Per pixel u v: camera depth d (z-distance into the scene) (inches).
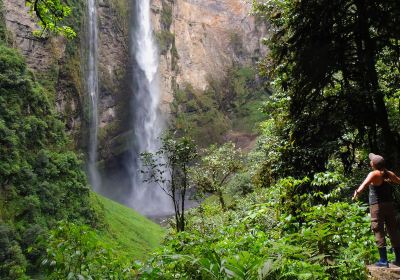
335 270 165.6
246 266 127.6
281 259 134.9
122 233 1581.0
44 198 1305.4
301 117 407.2
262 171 457.7
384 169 207.3
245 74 3289.9
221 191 1066.7
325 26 386.9
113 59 2481.5
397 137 368.5
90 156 2273.6
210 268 125.2
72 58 2066.9
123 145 2501.2
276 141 458.9
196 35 3184.1
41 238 174.9
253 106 3174.2
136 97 2615.7
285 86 424.8
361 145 413.4
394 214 202.2
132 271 175.3
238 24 3390.7
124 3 2578.7
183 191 723.4
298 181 246.5
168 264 167.3
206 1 3334.2
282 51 414.0
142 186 2554.1
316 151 375.2
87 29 2242.9
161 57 2847.0
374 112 373.1
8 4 1798.7
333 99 395.2
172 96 2876.5
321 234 166.9
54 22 433.4
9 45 1744.6
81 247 170.6
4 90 1395.2
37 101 1547.7
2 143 1258.6
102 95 2416.3
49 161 1449.3
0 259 970.1
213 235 227.1
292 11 414.3
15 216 1183.6
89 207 1513.3
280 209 246.4
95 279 167.2
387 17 368.2
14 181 1240.8
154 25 2829.7
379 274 183.0
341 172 416.8
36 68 1876.2
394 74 449.7
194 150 753.6
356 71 387.9
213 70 3193.9
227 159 1128.8
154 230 1828.2
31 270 1007.6
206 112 3024.1
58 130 1648.6
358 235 200.4
